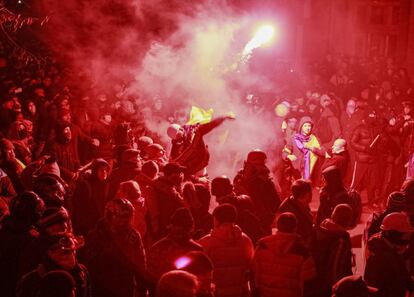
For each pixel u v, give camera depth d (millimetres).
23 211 5871
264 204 8344
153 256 6168
